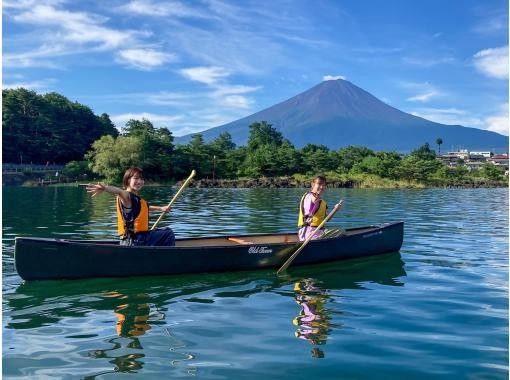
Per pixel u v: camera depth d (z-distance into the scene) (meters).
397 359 4.09
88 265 6.75
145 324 4.98
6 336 4.61
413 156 80.56
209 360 4.04
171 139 73.00
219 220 15.43
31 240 6.49
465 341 4.52
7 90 81.94
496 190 58.03
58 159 81.88
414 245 10.36
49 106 84.38
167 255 7.09
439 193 45.09
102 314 5.33
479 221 15.75
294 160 74.06
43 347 4.32
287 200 28.27
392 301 5.89
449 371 3.87
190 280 6.98
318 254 8.23
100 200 26.22
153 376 3.72
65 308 5.54
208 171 71.50
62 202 24.28
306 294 6.25
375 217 17.11
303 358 4.10
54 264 6.62
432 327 4.91
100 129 91.00
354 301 5.89
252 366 3.92
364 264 8.24
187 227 13.41
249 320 5.12
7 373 3.77
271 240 9.38
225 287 6.59
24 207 20.56
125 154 64.81
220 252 7.43
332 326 4.93
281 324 4.98
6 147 74.25
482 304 5.76
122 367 3.89
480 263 8.33
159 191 43.84
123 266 6.89
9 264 7.73
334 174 73.00
